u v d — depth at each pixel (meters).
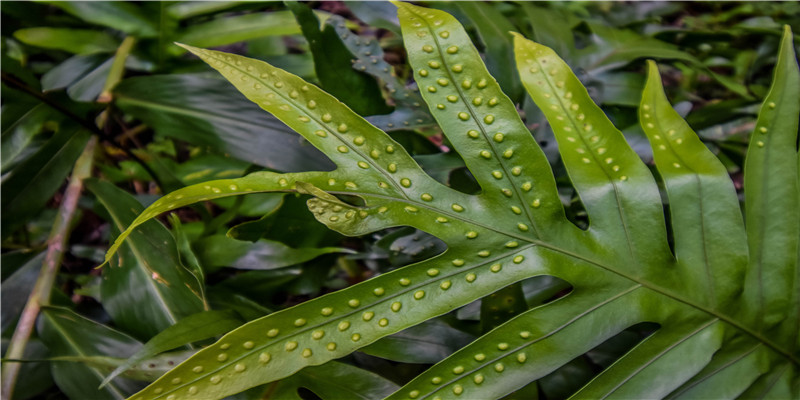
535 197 0.31
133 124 0.49
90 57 0.46
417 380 0.30
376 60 0.40
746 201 0.33
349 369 0.33
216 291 0.38
